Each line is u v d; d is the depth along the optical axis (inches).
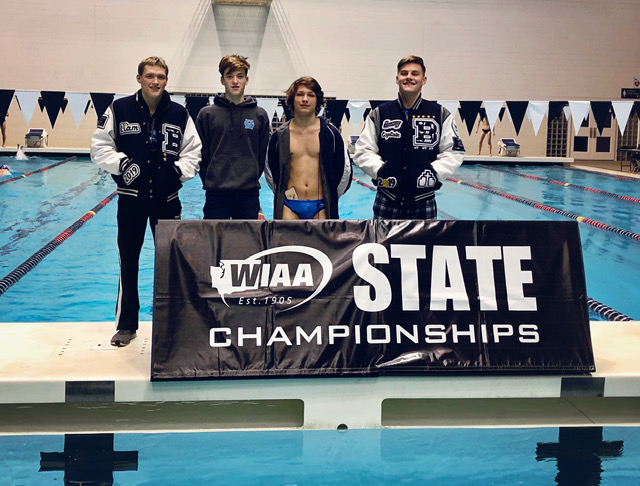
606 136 692.1
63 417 118.9
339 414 115.9
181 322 115.8
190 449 106.8
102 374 114.6
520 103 290.7
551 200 400.2
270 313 117.8
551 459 104.3
